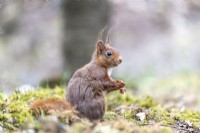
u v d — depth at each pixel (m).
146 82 19.41
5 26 19.98
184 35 26.20
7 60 21.72
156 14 21.11
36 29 22.09
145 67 22.48
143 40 26.12
